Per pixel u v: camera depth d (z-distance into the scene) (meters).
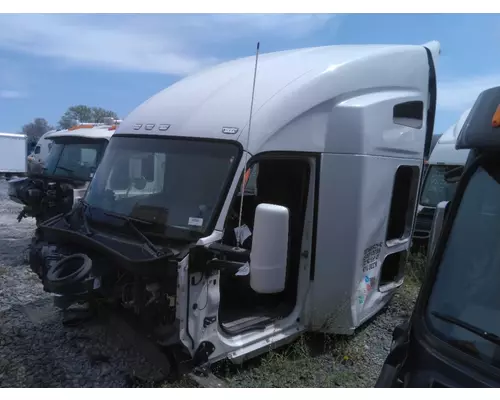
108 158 4.57
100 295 4.12
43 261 3.98
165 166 4.03
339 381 4.15
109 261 3.92
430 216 8.26
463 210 2.37
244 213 4.86
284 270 3.45
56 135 8.95
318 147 4.37
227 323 4.21
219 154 3.83
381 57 4.96
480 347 2.02
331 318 4.61
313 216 4.48
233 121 3.92
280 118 4.03
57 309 5.28
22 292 6.00
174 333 3.54
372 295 5.14
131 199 4.12
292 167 4.73
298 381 4.07
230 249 3.48
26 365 4.04
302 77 4.31
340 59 4.66
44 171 8.45
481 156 2.37
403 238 5.71
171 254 3.43
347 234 4.50
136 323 4.04
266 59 4.82
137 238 3.77
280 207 3.42
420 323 2.24
